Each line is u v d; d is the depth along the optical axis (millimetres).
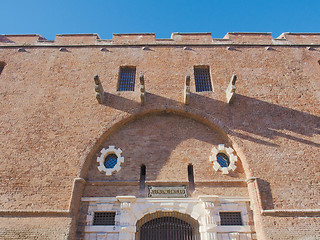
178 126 12398
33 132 11773
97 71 13852
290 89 13125
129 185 10961
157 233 10648
